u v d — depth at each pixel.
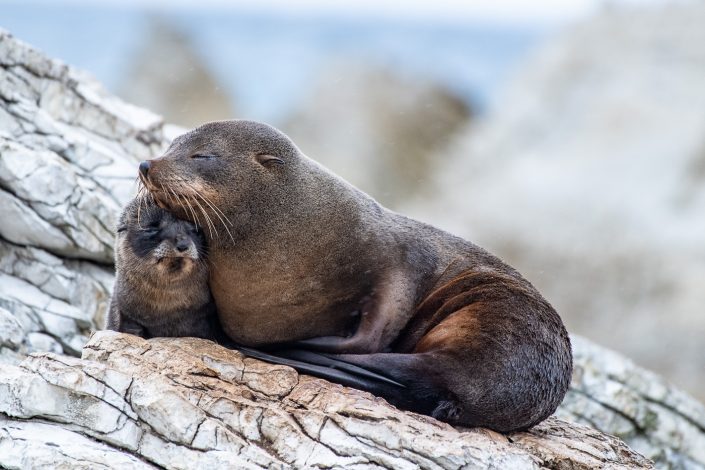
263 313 34.34
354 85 150.88
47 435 28.89
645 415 47.44
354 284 34.31
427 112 149.12
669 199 104.94
